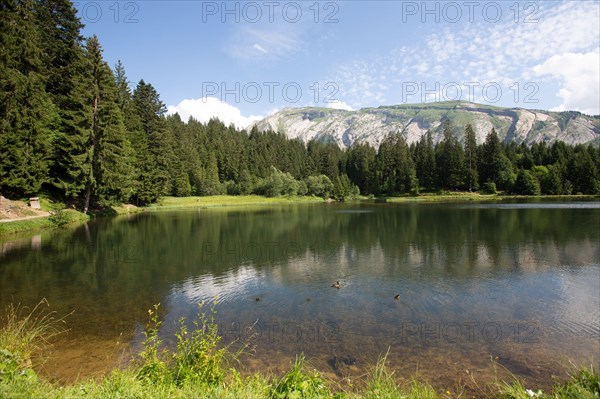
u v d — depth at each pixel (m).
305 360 8.63
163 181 65.75
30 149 31.61
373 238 28.70
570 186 92.25
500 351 9.21
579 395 5.20
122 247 24.16
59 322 10.98
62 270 17.64
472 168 103.44
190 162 96.94
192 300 13.48
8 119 29.36
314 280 16.39
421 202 82.81
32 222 30.42
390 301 13.45
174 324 11.01
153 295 14.02
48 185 39.03
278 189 99.69
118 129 41.59
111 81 40.38
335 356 8.90
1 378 4.56
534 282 15.80
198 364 5.56
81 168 36.75
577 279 16.20
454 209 56.94
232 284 15.72
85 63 37.84
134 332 10.25
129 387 4.80
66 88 41.38
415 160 121.88
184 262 20.09
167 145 68.12
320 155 136.00
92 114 37.75
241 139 136.88
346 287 15.29
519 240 26.47
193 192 93.88
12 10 31.59
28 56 31.86
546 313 12.08
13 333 7.04
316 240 27.94
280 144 142.75
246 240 27.95
